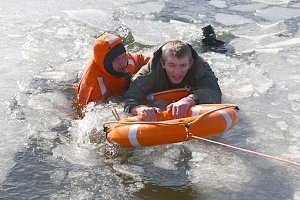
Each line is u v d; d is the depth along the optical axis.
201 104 3.29
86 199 2.76
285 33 5.45
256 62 4.68
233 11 6.23
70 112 3.74
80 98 3.74
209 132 3.01
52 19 5.82
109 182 2.91
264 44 5.16
